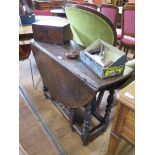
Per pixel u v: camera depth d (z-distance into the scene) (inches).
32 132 61.0
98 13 44.7
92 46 49.8
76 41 64.0
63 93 52.7
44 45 61.1
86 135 54.3
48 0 189.0
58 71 51.3
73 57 52.2
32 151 54.5
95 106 61.7
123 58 42.0
